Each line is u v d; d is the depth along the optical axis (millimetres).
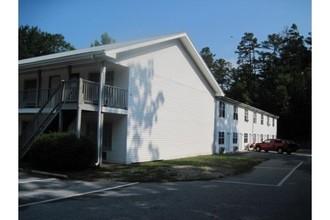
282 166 19578
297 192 10320
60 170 13508
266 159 24938
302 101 53656
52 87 20125
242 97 57031
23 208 7453
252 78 69375
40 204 7879
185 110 23156
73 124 15773
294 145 34750
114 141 17312
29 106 20875
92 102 15188
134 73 17625
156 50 19578
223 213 7371
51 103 16438
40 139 13594
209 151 27531
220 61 76750
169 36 20203
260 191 10414
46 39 54062
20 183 10805
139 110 17969
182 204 8180
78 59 15359
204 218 6922
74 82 14883
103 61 15555
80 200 8430
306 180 13312
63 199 8523
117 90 16469
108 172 13453
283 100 54219
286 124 54969
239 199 8984
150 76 18984
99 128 15211
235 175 14648
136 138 17672
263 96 56938
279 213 7484
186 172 14227
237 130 34938
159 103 19812
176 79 21891
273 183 12352
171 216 6996
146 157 18500
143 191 9938
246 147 37750
